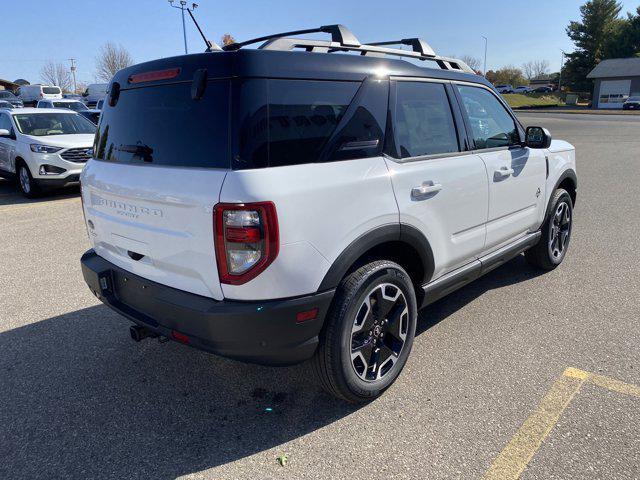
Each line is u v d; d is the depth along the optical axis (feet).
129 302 10.03
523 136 14.32
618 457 8.31
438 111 11.25
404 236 9.86
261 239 7.75
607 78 203.31
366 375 9.78
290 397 10.33
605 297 14.80
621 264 17.63
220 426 9.46
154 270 9.21
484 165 12.10
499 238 13.33
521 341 12.29
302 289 8.30
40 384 10.94
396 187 9.62
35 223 25.70
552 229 16.39
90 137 34.76
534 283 16.03
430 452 8.59
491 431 9.06
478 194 11.94
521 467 8.16
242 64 8.00
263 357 8.43
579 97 252.83
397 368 10.39
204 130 8.23
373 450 8.69
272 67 8.23
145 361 11.85
